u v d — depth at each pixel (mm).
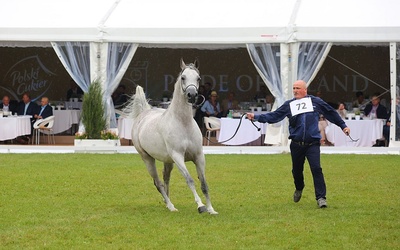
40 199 12016
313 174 11023
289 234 9141
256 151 20281
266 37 20094
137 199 12086
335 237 8977
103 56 20672
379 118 21312
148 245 8625
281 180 14258
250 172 15555
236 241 8781
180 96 10367
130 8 21953
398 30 19625
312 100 10992
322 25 19891
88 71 20797
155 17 21125
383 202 11602
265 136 20672
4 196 12312
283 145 20344
